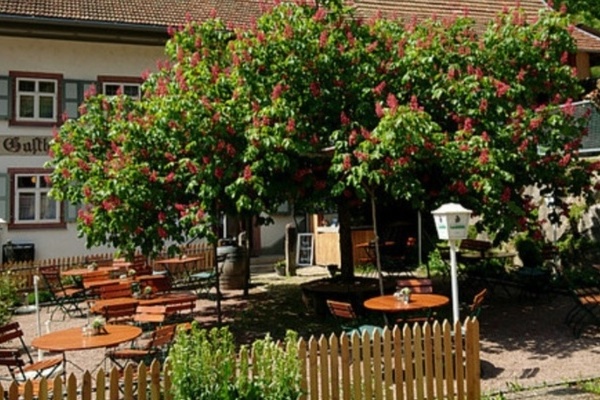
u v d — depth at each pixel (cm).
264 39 995
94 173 988
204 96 959
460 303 1224
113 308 865
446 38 1087
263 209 966
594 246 1363
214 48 1110
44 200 1775
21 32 1711
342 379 561
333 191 930
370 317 958
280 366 486
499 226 934
